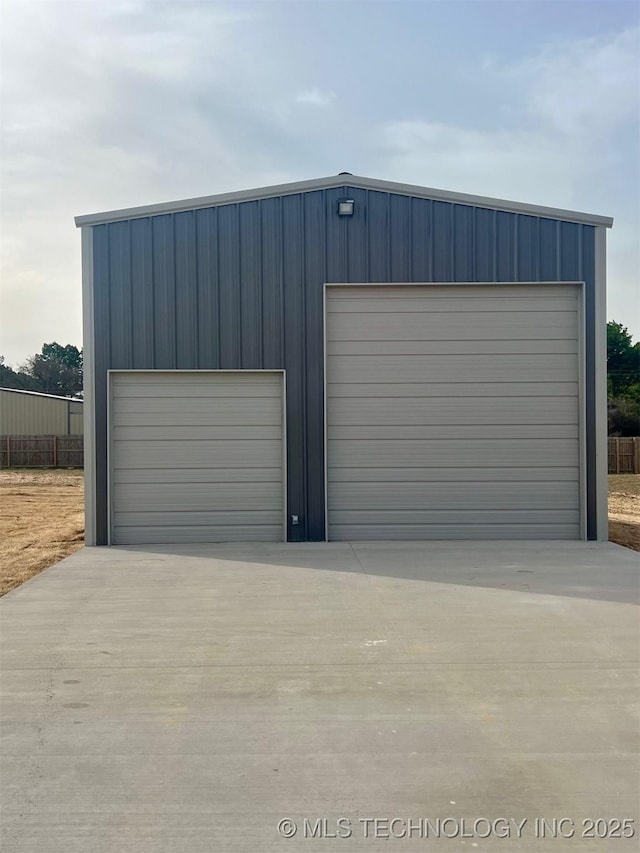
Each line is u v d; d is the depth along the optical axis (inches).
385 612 262.8
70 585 312.0
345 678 196.4
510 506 433.7
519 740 158.4
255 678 196.9
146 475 430.0
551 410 434.6
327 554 384.5
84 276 423.8
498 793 136.9
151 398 429.7
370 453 433.7
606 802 133.8
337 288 432.1
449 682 192.9
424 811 131.1
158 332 425.7
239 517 431.8
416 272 427.2
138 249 425.1
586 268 430.3
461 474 433.7
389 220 427.5
